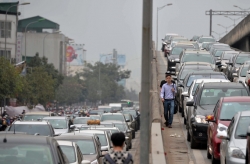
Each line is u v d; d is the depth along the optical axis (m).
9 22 178.38
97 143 39.59
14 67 119.75
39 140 21.48
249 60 79.81
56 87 193.12
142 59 27.19
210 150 35.88
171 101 52.31
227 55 101.25
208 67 71.50
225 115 35.62
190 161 36.53
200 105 43.41
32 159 20.50
